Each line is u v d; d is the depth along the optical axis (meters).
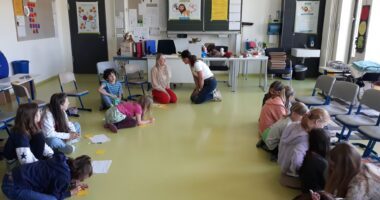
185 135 3.74
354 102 3.77
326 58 7.12
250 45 7.43
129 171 2.85
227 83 6.80
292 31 7.39
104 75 4.88
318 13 7.21
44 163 2.13
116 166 2.94
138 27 7.70
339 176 1.78
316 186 2.22
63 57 7.81
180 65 5.92
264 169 2.91
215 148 3.37
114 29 7.72
